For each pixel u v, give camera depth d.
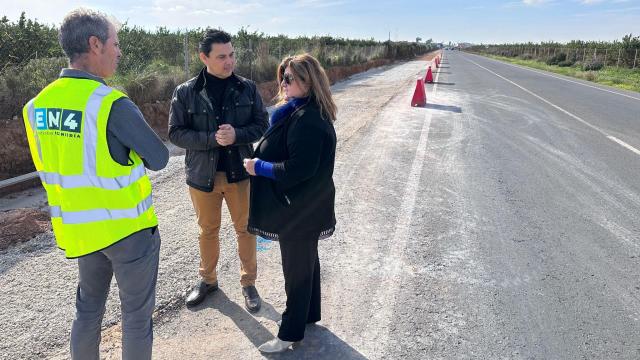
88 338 2.05
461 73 25.50
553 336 2.73
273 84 12.65
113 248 1.88
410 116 10.01
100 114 1.72
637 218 4.55
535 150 7.20
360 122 9.16
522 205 4.84
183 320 2.81
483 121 9.59
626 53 30.75
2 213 4.21
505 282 3.32
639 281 3.37
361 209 4.64
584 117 10.45
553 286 3.28
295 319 2.50
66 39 1.75
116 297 2.97
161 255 3.55
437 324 2.83
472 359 2.53
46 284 3.11
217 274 3.36
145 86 8.23
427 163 6.32
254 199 2.46
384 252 3.75
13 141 5.68
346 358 2.53
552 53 48.34
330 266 3.51
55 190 1.83
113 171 1.80
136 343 2.03
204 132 2.65
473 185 5.45
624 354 2.58
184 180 5.40
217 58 2.59
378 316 2.91
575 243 3.97
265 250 3.77
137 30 12.29
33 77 6.89
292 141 2.21
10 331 2.62
